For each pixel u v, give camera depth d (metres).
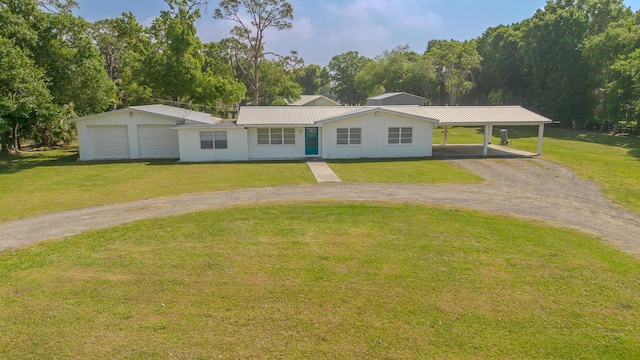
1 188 15.82
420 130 24.69
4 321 5.88
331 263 8.01
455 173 19.00
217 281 7.21
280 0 47.19
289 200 13.41
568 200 13.73
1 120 20.48
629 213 12.09
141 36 36.12
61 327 5.73
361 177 17.98
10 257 8.27
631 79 32.78
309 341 5.46
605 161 22.44
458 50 59.19
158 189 15.55
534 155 24.88
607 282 7.20
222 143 23.94
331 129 24.23
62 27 24.97
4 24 22.83
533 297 6.67
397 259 8.21
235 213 11.66
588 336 5.59
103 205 12.93
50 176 18.64
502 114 26.16
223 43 49.84
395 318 6.03
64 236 9.66
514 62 50.81
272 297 6.64
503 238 9.50
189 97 36.50
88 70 25.92
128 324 5.82
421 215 11.46
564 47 41.28
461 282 7.19
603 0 43.22
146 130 25.14
